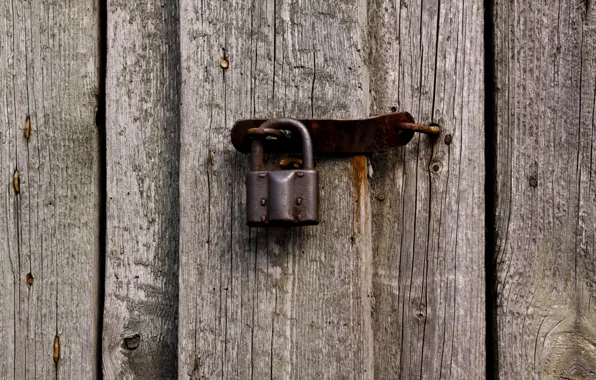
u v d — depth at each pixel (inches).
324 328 39.2
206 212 39.9
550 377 40.4
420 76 41.0
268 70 39.9
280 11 39.9
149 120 41.6
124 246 41.5
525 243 40.8
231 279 39.7
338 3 39.8
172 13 41.8
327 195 39.5
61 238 41.9
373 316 40.9
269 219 38.0
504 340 40.7
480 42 40.8
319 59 39.7
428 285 40.6
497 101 41.2
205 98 40.1
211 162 40.0
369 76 40.9
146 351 41.3
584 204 40.6
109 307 41.4
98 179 42.1
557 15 41.0
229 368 39.4
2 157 42.3
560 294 40.6
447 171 40.7
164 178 41.5
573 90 40.8
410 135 39.8
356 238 39.4
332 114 39.6
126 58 41.8
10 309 42.1
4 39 42.3
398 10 41.3
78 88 42.1
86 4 42.2
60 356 41.7
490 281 41.0
